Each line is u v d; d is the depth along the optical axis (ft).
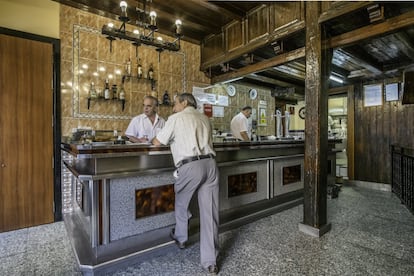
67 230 9.12
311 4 8.82
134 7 11.50
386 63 14.51
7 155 9.41
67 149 8.59
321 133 8.65
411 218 10.36
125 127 12.78
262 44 11.40
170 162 8.02
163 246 7.43
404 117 15.44
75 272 6.40
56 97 10.62
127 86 12.87
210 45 14.98
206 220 6.53
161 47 10.09
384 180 16.29
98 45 11.89
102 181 6.64
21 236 8.80
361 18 8.54
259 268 6.50
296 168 12.77
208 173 6.59
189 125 6.61
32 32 10.11
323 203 8.87
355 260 6.86
